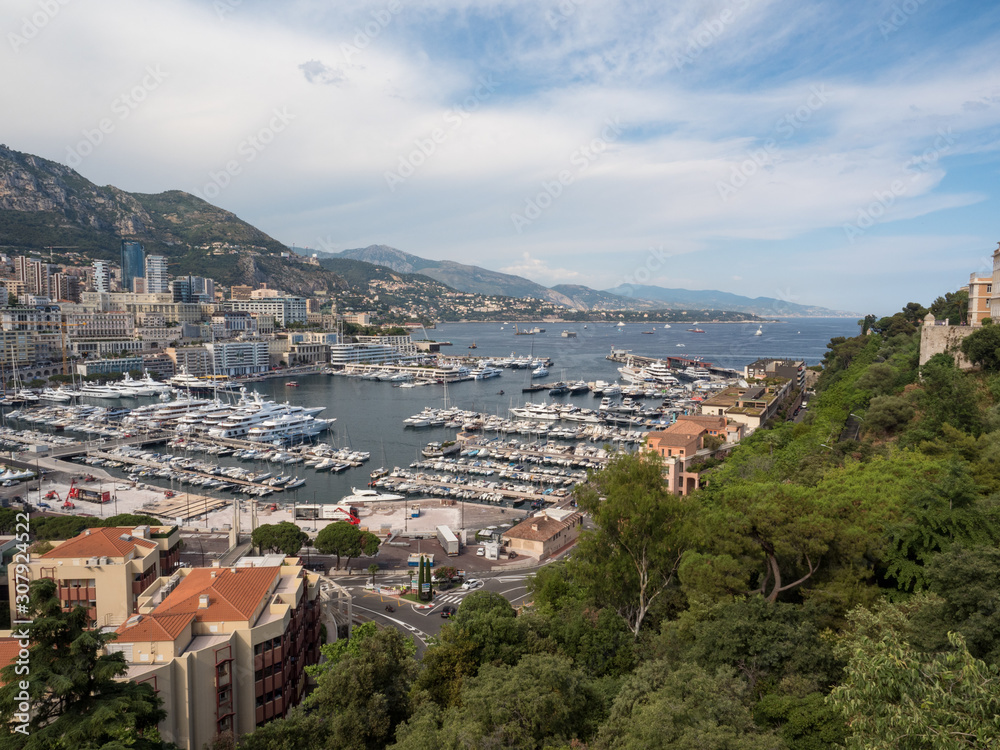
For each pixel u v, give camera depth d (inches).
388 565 5216.5
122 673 1876.2
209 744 2365.9
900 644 1418.6
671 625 2343.8
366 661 2378.2
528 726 1872.5
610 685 2149.4
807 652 1989.4
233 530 5442.9
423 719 1930.4
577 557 2854.3
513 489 7869.1
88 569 3289.9
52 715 1786.4
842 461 4559.5
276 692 2746.1
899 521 2628.0
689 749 1476.4
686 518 2736.2
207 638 2581.2
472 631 2576.3
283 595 2972.4
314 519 6456.7
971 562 1841.8
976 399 4527.6
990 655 1627.7
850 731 1624.0
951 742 1117.7
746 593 2544.3
